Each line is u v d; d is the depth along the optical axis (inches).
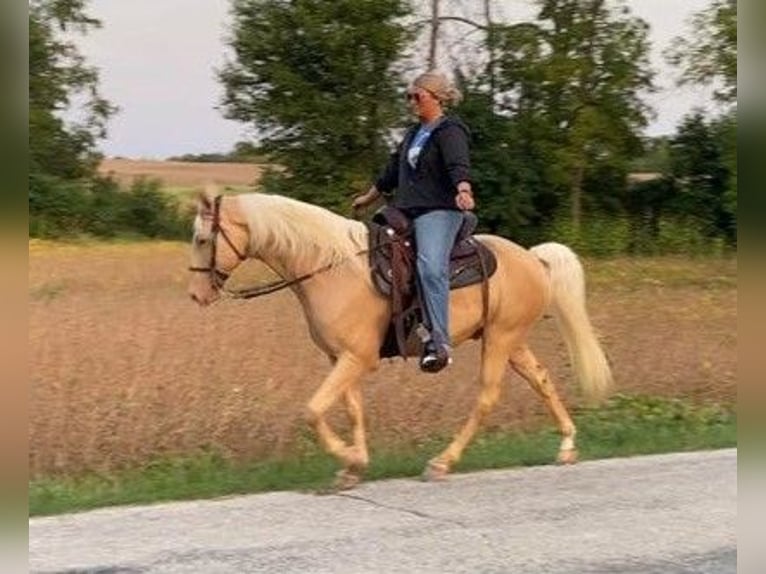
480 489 329.7
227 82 1443.2
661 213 1731.1
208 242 322.7
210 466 362.9
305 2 1395.2
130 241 1817.2
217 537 276.7
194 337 519.5
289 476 345.4
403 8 1432.1
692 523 290.0
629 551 266.4
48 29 2007.9
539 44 1621.6
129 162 2151.8
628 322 705.6
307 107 1413.6
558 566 255.3
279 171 1459.2
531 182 1663.4
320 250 325.4
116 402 402.9
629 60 1640.0
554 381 496.1
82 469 362.0
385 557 260.8
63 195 1902.1
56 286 895.7
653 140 1721.2
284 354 494.3
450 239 332.2
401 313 330.0
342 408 427.8
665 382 519.8
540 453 382.3
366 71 1421.0
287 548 267.3
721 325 701.3
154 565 253.6
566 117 1649.9
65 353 459.5
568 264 374.3
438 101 331.9
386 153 1460.4
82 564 253.9
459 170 321.7
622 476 346.0
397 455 379.6
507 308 351.6
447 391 456.8
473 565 255.3
